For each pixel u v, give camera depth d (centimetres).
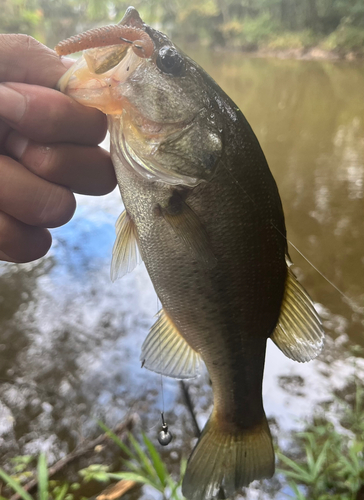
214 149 18
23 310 51
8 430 36
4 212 17
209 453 21
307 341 20
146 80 17
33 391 40
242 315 20
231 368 21
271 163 97
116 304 52
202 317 20
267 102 162
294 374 42
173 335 21
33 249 18
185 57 18
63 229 66
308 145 109
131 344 46
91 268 58
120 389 41
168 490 32
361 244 64
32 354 45
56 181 17
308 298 20
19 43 16
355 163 96
